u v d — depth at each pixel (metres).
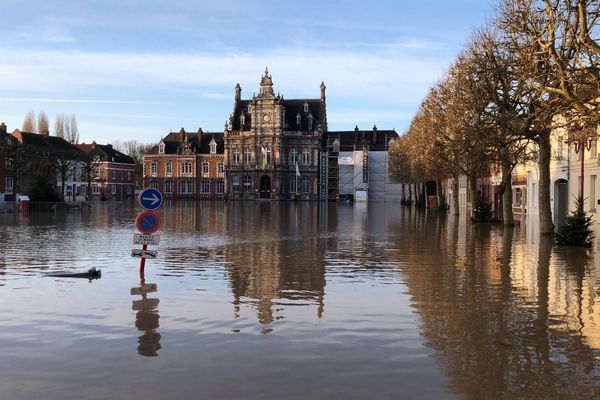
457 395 6.40
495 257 18.45
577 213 21.92
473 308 10.78
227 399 6.25
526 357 7.77
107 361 7.54
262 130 120.00
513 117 22.61
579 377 6.98
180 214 51.56
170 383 6.73
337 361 7.56
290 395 6.37
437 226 34.47
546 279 14.03
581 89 15.84
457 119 30.92
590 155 33.75
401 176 74.69
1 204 64.12
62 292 12.22
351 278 14.30
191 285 13.20
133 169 137.75
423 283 13.52
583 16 14.44
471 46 31.45
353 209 69.31
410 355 7.84
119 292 12.27
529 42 18.75
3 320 9.73
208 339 8.59
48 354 7.85
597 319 9.91
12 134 100.88
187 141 128.12
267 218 44.81
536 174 45.28
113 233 28.19
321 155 120.56
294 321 9.74
